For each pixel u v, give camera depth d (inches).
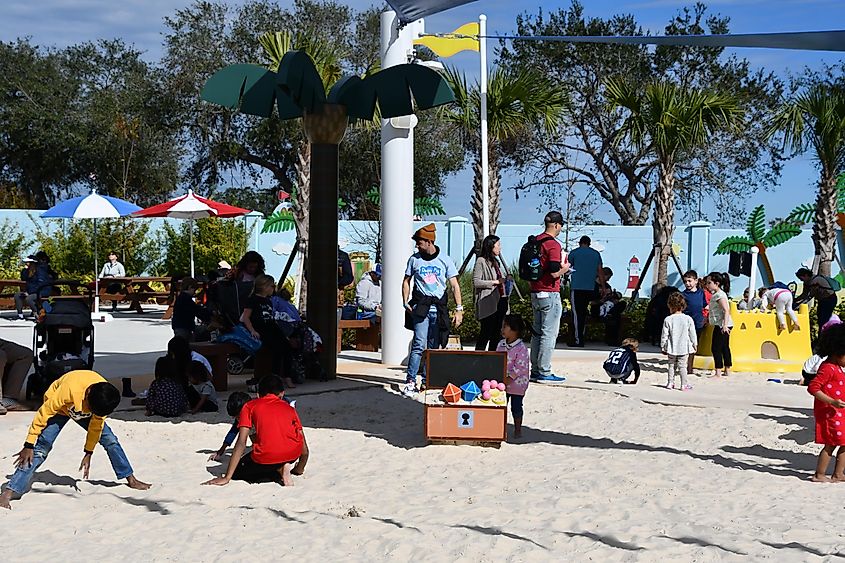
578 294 713.6
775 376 561.3
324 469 323.0
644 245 1123.3
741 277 1114.7
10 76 1712.6
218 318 517.7
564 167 1492.4
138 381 485.4
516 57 1488.7
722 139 1433.3
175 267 1101.7
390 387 486.0
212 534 245.1
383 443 364.2
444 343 487.5
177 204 898.1
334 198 504.1
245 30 1514.5
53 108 1700.3
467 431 357.4
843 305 758.5
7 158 1683.1
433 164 1550.2
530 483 301.4
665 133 837.8
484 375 363.6
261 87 506.0
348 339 663.1
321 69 741.9
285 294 534.0
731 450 355.9
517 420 374.3
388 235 567.2
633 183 1501.0
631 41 343.6
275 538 241.6
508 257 1099.9
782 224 1058.1
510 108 801.6
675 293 509.7
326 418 412.8
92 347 434.3
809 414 430.9
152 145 1696.6
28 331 774.5
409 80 489.1
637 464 329.1
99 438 285.0
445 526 250.2
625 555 224.1
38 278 868.6
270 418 299.6
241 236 1090.1
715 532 242.4
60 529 248.8
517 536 240.5
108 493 283.6
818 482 303.9
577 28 1471.5
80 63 1807.3
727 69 1467.8
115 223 1099.9
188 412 408.2
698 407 446.9
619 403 455.5
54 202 1740.9
